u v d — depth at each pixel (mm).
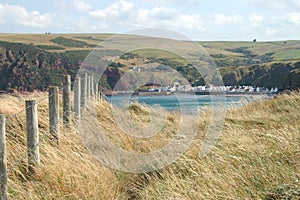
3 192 5355
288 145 7297
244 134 8992
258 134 8883
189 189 6004
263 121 10781
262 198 5484
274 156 6953
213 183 6062
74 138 8344
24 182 6270
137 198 6422
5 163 5363
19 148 7301
